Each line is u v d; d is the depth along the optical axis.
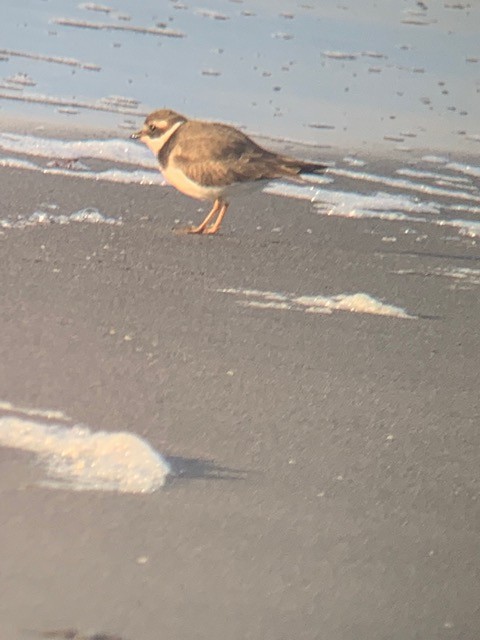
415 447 4.99
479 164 10.38
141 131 8.13
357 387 5.54
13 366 5.14
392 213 8.76
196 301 6.40
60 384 5.03
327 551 4.03
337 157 9.97
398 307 6.80
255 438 4.82
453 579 4.01
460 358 6.12
